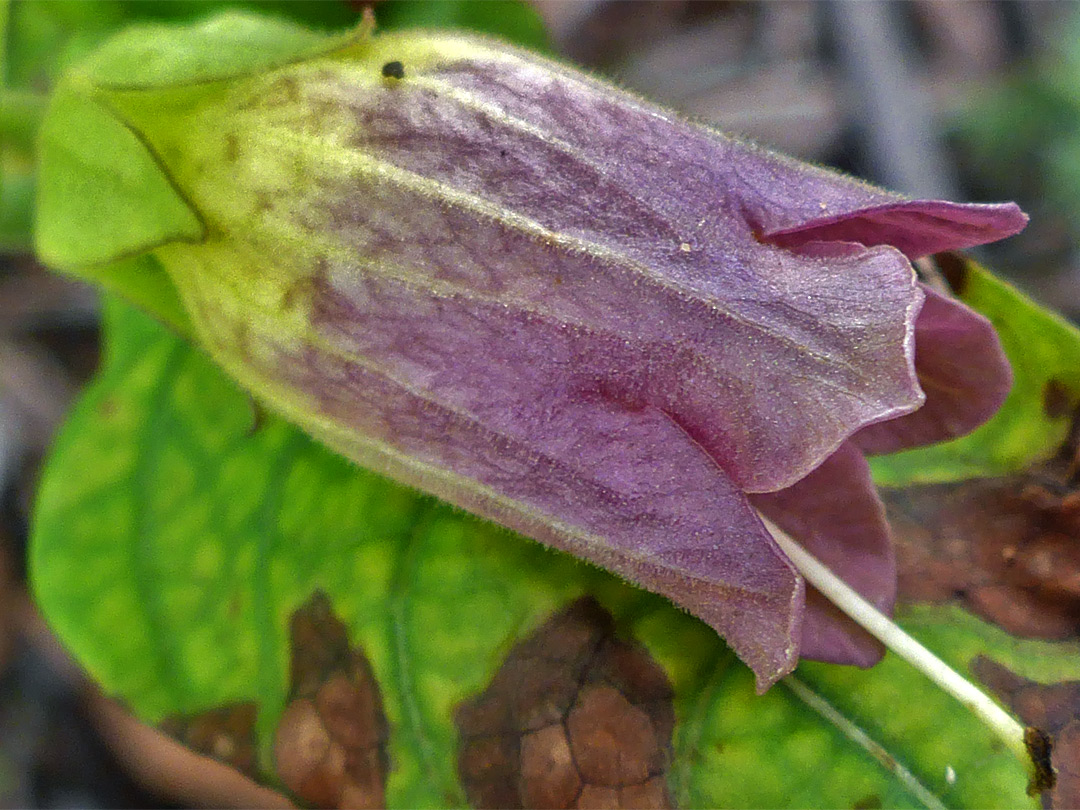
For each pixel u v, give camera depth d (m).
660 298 0.07
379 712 0.08
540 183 0.07
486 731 0.08
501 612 0.08
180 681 0.09
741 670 0.08
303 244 0.07
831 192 0.07
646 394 0.07
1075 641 0.08
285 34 0.08
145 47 0.07
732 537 0.07
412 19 0.10
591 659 0.08
